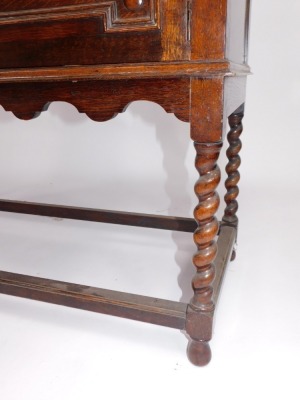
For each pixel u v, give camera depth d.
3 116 1.86
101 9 0.60
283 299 0.96
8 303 0.97
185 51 0.59
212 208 0.67
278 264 1.14
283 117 1.62
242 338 0.82
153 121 1.71
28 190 1.82
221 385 0.70
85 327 0.88
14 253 1.23
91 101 0.68
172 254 1.21
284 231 1.36
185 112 0.63
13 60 0.68
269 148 1.67
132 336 0.84
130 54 0.61
